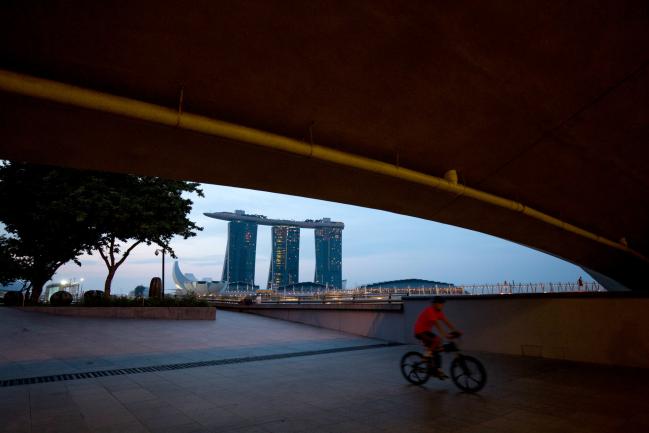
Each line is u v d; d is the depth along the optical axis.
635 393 6.80
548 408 5.85
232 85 6.10
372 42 5.91
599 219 13.32
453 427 4.99
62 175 22.83
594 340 10.45
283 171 8.58
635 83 7.18
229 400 6.32
